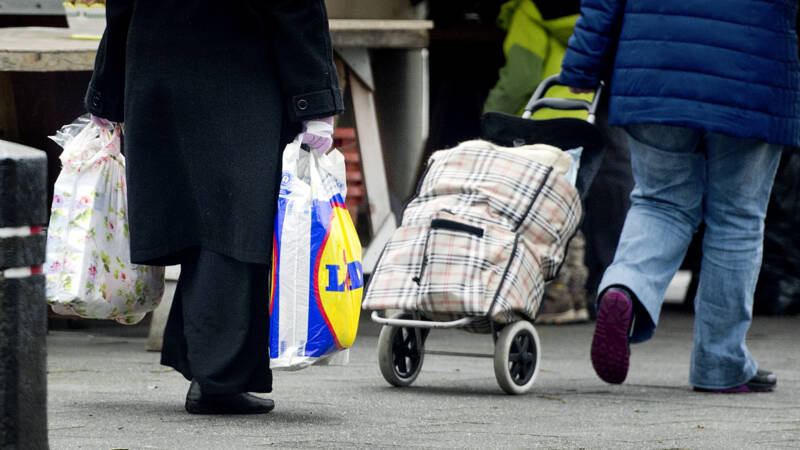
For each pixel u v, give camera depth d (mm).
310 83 11695
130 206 11828
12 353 6316
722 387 15375
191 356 11719
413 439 11109
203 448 10273
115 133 12547
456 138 27453
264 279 11859
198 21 11719
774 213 27312
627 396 14969
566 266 24078
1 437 6320
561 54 23547
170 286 18516
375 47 22922
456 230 14742
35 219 6422
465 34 26281
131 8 12133
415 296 14625
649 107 14711
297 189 11766
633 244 14977
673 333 23406
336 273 11805
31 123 20188
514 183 15148
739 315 15281
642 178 15297
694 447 11094
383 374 15211
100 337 20562
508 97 23516
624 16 15078
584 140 15867
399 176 25297
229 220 11625
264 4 11719
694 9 14672
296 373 16484
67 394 13836
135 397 13633
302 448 10391
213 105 11680
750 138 14648
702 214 15398
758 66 14602
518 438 11367
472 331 15484
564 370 17750
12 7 23797
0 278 6281
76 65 18062
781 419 13102
